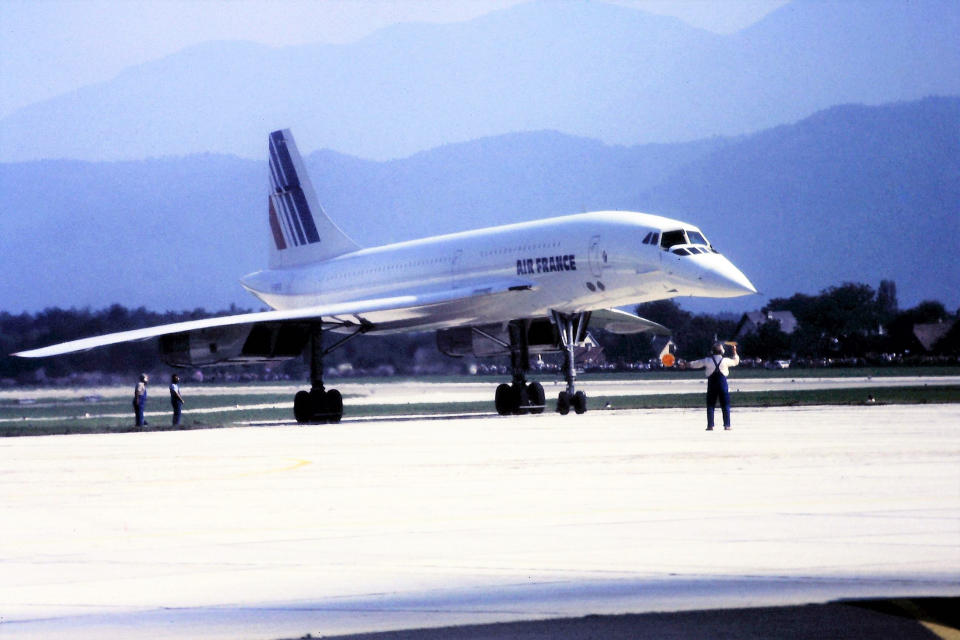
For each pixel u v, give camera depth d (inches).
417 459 2193.7
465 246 4451.3
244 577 1031.0
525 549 1131.9
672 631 806.5
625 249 3846.0
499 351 4483.3
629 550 1111.6
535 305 4158.5
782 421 3235.7
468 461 2110.0
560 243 4035.4
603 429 3056.1
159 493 1686.8
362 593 956.6
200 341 4200.3
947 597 896.3
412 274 4667.8
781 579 967.6
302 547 1173.7
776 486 1578.5
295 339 4313.5
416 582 993.5
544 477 1772.9
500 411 4402.1
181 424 4274.1
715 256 3769.7
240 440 3043.8
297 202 5536.4
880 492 1498.5
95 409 6058.1
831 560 1043.3
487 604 906.1
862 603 878.4
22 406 6535.4
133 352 7869.1
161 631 847.1
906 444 2272.4
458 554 1114.1
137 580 1025.5
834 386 7145.7
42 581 1028.5
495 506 1440.7
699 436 2657.5
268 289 5570.9
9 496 1683.1
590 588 952.9
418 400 6466.5
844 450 2144.4
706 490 1550.2
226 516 1412.4
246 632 839.7
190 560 1115.9
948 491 1503.4
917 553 1071.6
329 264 5280.5
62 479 1951.3
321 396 4252.0
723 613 855.1
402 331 4722.0
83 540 1250.0
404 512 1407.5
